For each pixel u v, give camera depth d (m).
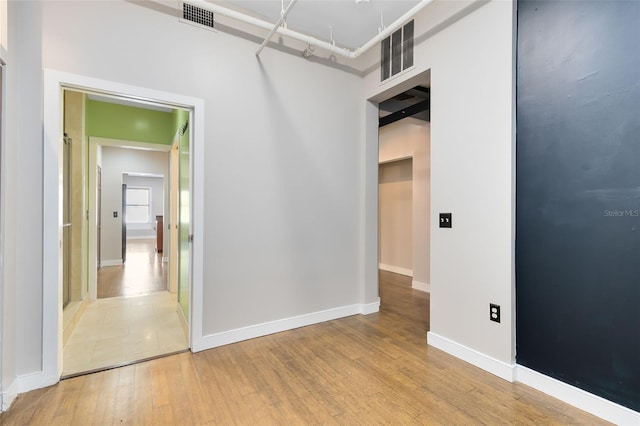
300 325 3.14
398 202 5.71
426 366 2.34
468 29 2.42
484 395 1.98
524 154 2.11
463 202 2.46
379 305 3.73
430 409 1.84
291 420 1.74
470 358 2.39
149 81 2.38
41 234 2.02
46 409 1.81
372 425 1.70
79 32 2.14
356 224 3.56
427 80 2.99
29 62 1.99
